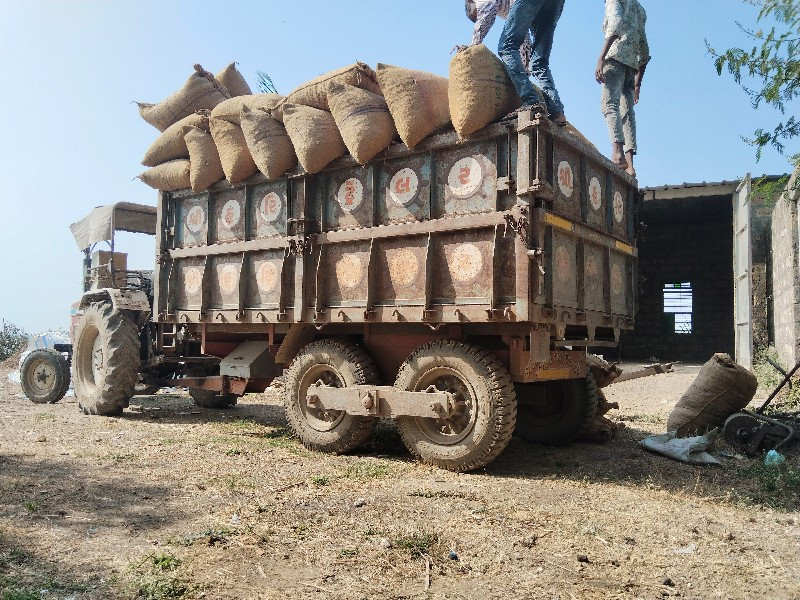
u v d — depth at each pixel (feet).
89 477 14.82
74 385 26.78
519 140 15.19
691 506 13.12
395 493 13.83
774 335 41.16
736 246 47.47
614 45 22.41
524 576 9.26
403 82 16.63
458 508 12.68
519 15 16.67
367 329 18.60
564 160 16.46
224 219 22.03
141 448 18.51
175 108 24.57
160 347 25.25
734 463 17.07
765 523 12.01
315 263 19.15
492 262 15.29
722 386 19.11
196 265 22.98
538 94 17.52
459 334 16.71
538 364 16.60
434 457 16.48
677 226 67.72
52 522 11.42
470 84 15.61
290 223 19.57
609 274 18.75
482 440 15.66
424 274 16.71
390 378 18.51
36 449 18.11
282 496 13.41
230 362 22.16
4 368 59.72
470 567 9.58
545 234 15.34
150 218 29.43
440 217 16.60
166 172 23.34
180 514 11.99
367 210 18.13
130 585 8.63
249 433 21.74
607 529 11.50
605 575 9.34
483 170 15.97
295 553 10.01
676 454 17.71
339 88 17.83
